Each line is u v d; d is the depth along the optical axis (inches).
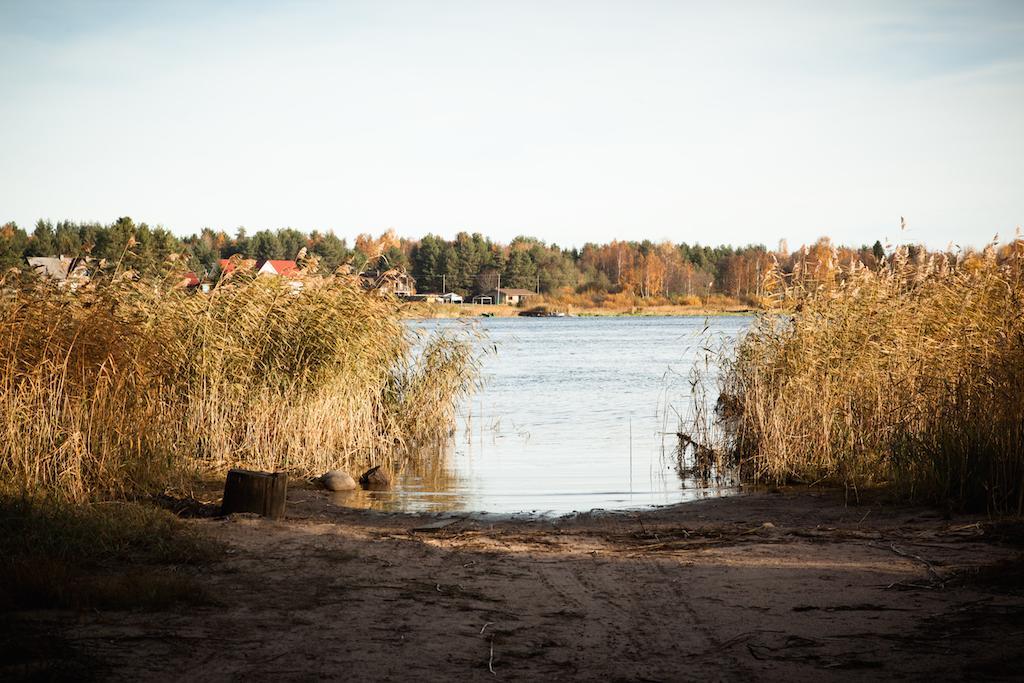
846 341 706.2
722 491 616.1
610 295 6363.2
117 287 668.1
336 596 331.3
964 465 494.9
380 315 812.6
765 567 376.8
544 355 2159.2
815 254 778.2
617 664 260.2
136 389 553.9
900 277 727.1
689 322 4648.1
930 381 611.8
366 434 761.6
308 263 813.2
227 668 250.2
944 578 345.1
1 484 449.1
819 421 663.8
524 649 273.9
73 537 385.4
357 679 244.5
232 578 354.6
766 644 276.1
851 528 461.7
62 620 289.3
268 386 735.1
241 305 763.4
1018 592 321.1
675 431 912.3
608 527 496.7
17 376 507.2
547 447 827.4
